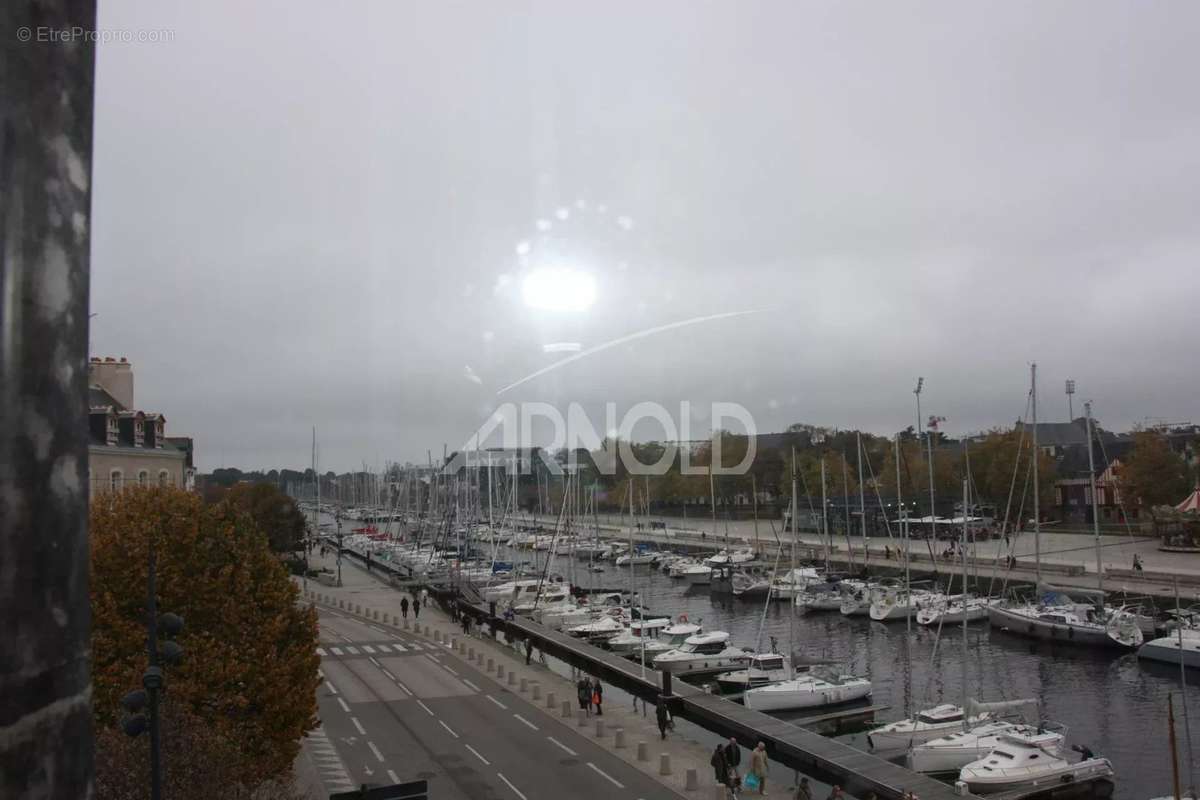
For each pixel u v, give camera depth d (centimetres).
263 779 3042
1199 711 5000
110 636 3033
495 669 5928
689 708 5019
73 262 285
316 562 14462
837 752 4006
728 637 6931
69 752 269
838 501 12375
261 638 3222
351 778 3666
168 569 3188
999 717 4462
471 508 12725
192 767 2355
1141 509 11631
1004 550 10744
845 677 5447
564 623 7825
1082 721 4891
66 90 286
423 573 10894
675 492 12788
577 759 3938
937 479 12456
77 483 279
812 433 12138
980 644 6988
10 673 249
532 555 12244
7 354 254
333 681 5584
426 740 4238
